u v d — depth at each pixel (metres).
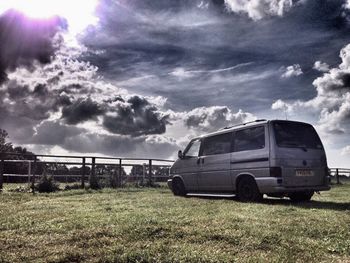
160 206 7.52
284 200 9.15
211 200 8.95
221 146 9.48
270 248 3.77
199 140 10.48
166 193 12.22
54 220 5.53
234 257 3.36
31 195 11.10
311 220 5.41
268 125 8.10
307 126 8.65
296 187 7.90
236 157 8.83
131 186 15.84
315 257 3.44
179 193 11.04
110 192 12.77
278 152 7.83
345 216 5.79
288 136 8.14
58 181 14.68
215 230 4.57
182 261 3.22
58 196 10.98
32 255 3.51
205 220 5.36
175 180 11.23
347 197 10.08
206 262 3.21
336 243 3.96
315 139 8.62
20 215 6.22
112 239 4.13
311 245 3.87
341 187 16.55
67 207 7.54
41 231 4.71
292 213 6.16
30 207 7.54
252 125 8.59
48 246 3.91
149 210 6.71
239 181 8.75
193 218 5.53
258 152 8.20
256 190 8.27
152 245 3.80
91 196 10.77
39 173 14.16
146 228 4.62
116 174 15.66
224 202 8.31
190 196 10.79
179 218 5.60
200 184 10.09
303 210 6.58
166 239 4.12
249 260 3.25
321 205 7.61
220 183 9.31
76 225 5.03
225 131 9.50
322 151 8.62
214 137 9.87
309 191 8.45
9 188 13.48
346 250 3.71
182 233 4.41
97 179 14.61
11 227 5.06
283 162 7.83
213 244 3.90
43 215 6.20
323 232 4.55
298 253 3.56
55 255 3.50
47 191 12.64
